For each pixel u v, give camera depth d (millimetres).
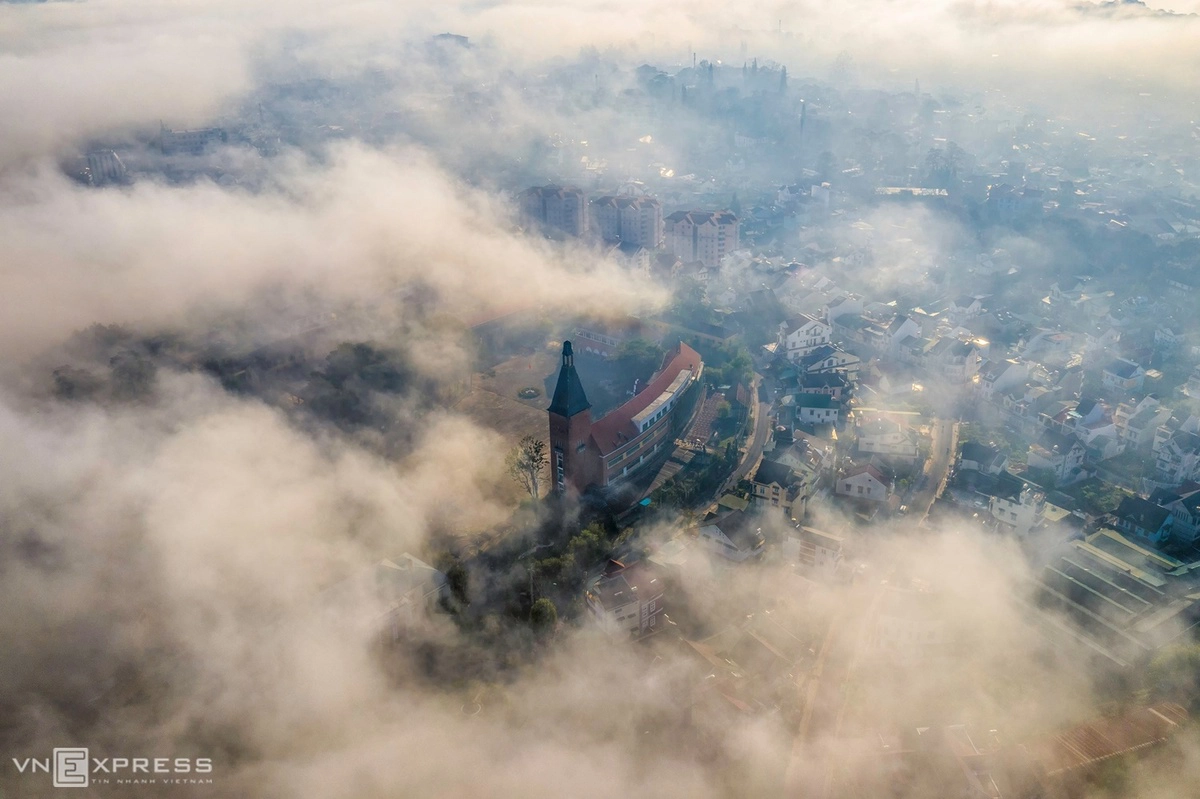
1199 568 188875
